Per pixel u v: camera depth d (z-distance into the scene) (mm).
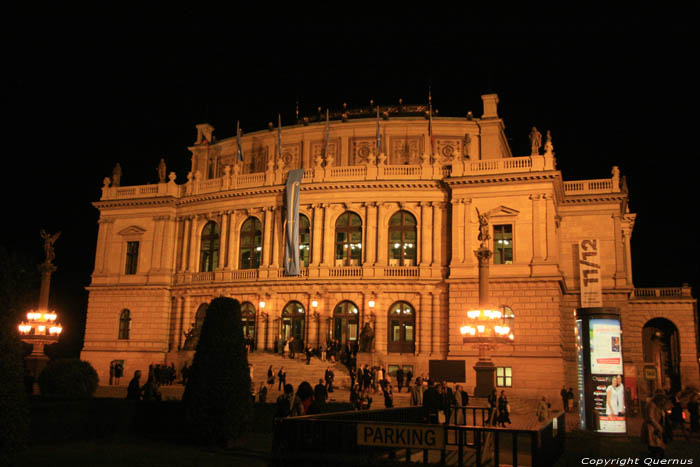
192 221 69250
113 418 27891
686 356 69188
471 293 56938
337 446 19641
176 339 66812
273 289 62875
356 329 60688
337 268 61375
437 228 60250
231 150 75938
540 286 55406
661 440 23875
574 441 31469
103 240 71438
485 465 23219
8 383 17781
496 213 57750
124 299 69188
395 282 59594
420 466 19312
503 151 72625
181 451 24125
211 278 66375
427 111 74312
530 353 54531
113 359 67688
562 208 65250
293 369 55719
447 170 61375
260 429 30656
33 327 48688
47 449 23859
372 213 61812
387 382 45969
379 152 65000
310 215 63844
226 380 25578
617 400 33469
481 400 40250
